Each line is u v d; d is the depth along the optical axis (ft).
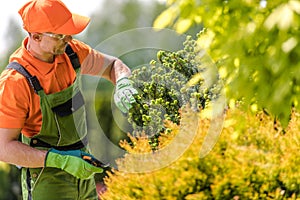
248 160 16.44
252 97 18.94
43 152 17.25
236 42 18.66
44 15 16.72
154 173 16.21
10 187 53.88
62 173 18.08
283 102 18.94
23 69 17.19
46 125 17.57
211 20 19.26
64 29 16.84
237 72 18.85
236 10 18.93
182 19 19.15
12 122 16.96
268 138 17.44
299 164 16.97
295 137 17.67
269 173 16.43
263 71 18.72
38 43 17.13
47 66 17.43
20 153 16.94
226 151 16.70
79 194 18.54
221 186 15.96
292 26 17.28
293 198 16.21
